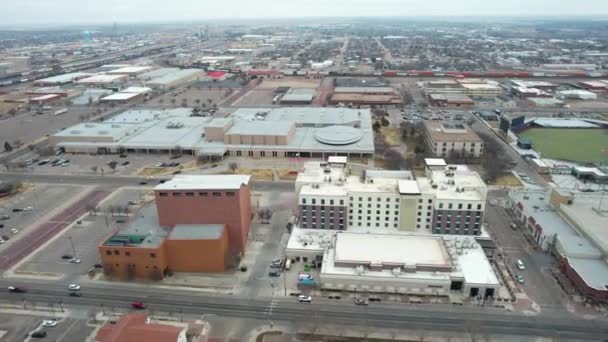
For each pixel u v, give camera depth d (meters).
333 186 151.00
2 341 106.56
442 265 122.25
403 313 114.00
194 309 117.12
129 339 93.38
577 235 138.75
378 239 138.12
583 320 109.94
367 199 145.00
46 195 193.12
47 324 111.25
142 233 137.50
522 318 110.94
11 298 122.81
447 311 114.38
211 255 131.62
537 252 141.12
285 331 108.56
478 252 133.12
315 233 146.50
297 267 135.75
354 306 117.31
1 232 160.62
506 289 122.38
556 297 118.75
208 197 136.62
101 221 167.88
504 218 164.50
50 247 149.62
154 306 118.50
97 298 122.31
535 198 169.62
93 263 139.62
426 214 144.25
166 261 132.50
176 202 138.00
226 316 114.25
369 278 121.44
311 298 120.62
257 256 142.00
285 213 170.88
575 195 160.00
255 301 120.12
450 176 155.62
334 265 126.31
